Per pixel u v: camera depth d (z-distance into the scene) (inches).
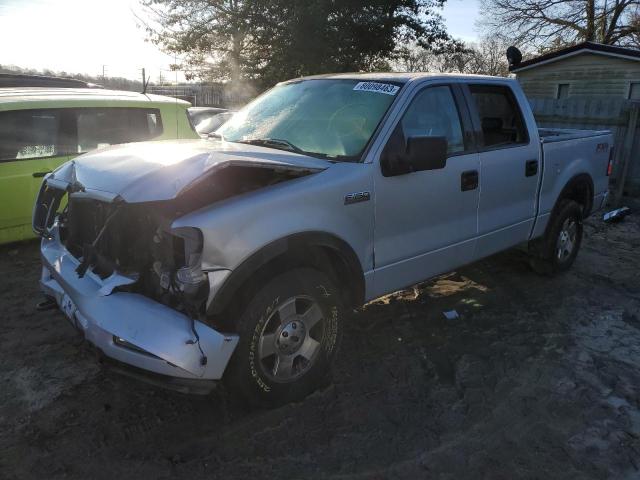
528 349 157.2
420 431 118.3
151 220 110.7
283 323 118.3
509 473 106.2
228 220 105.3
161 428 116.3
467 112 163.2
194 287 103.4
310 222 118.1
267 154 125.6
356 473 104.9
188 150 124.0
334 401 127.9
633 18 1125.1
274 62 901.8
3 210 215.5
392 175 135.5
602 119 387.9
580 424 122.5
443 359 150.0
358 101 148.5
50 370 137.7
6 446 109.3
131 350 103.5
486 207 168.7
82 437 112.7
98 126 241.0
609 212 335.3
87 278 114.3
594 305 191.9
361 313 178.2
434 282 208.7
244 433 115.2
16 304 177.2
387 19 861.2
